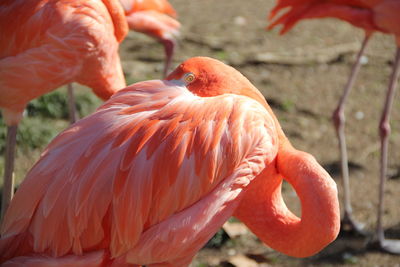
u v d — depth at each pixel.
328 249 7.74
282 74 12.45
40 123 9.55
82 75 6.57
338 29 14.66
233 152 4.55
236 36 13.84
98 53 6.46
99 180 4.50
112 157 4.53
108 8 6.55
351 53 13.48
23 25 6.25
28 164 8.80
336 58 13.23
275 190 4.97
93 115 4.78
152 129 4.57
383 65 13.09
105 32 6.44
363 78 12.55
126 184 4.48
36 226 4.58
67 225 4.54
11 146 6.61
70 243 4.57
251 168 4.66
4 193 6.57
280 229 4.93
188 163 4.50
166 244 4.56
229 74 5.03
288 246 4.88
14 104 6.53
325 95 11.80
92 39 6.34
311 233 4.65
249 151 4.64
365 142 10.35
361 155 9.96
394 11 7.66
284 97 11.57
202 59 5.10
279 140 4.99
